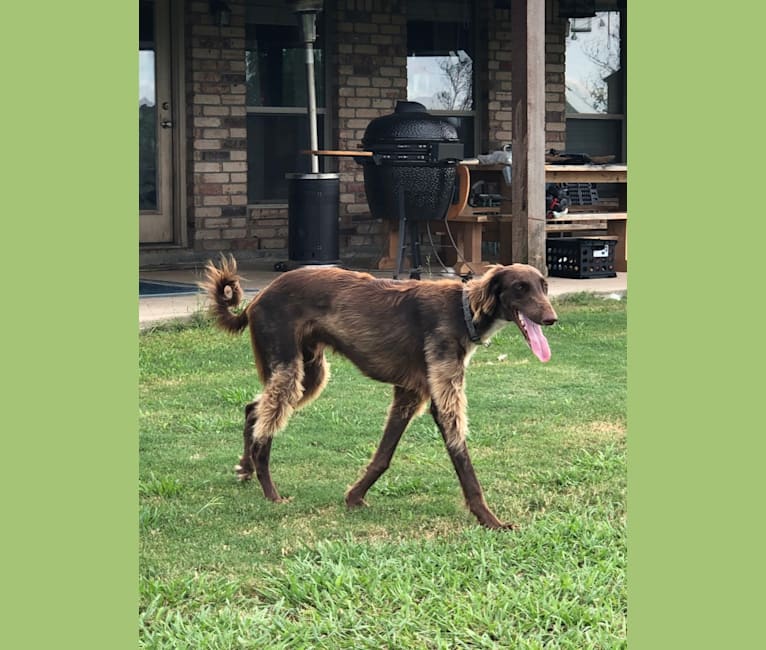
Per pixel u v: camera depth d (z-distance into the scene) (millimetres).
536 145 10977
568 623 4586
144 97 12797
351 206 13828
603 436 7066
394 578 4949
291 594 4785
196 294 10828
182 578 4895
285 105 13578
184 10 12898
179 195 13062
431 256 13562
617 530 5453
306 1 11844
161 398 7812
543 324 5461
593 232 13828
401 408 5871
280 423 5895
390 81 13961
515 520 5676
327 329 5863
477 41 14523
